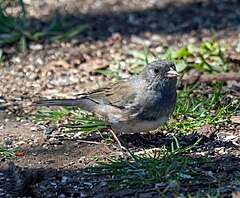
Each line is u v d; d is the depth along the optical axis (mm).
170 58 13648
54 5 17453
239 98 11938
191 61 13492
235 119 11125
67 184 9172
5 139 10766
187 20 16438
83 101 10547
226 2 17516
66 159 9992
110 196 8734
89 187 9039
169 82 9727
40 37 15289
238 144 10203
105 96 10148
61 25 15758
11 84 13281
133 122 9898
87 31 15758
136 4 17562
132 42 15250
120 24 16250
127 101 9820
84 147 10391
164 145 9852
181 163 9336
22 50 14703
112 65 13906
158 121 9883
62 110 11742
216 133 10641
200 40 15305
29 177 9344
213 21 16297
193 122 10914
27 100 12484
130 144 10406
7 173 9617
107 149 10273
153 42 15250
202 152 9953
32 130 11117
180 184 8836
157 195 8664
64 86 13164
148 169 9188
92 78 13453
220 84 12055
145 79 9766
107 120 10188
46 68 13938
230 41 15031
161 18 16609
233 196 8508
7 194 9039
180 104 11555
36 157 10094
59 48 14891
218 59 13516
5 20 15289
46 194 8953
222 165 9422
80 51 14719
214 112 11438
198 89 12492
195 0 17719
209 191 8664
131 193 8758
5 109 12047
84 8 17234
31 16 16594
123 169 9391
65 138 10750
